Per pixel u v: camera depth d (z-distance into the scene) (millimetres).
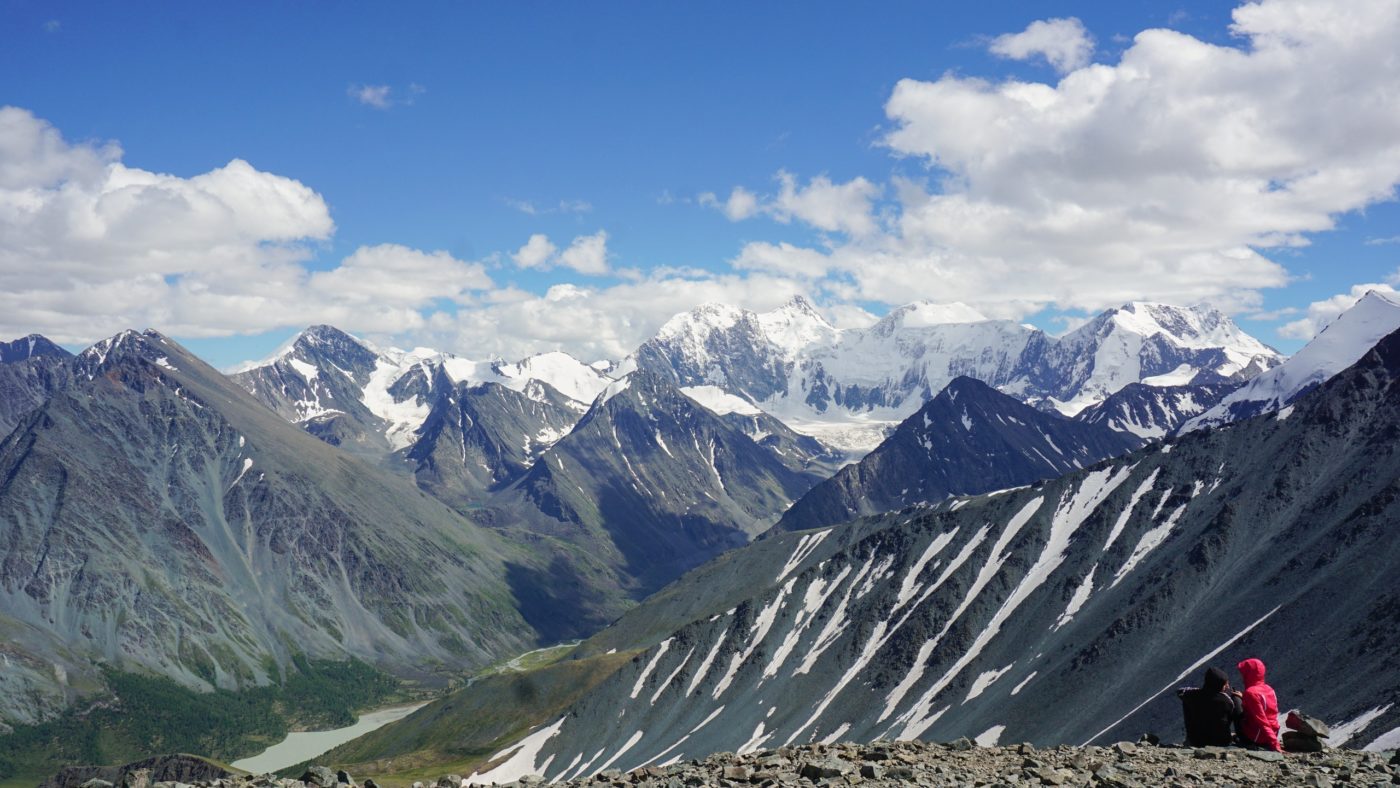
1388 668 157250
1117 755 39188
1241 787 33156
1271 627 191375
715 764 40781
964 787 33312
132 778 34406
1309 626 184875
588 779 40312
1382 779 33938
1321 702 160250
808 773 36469
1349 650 170375
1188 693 42594
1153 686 196250
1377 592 181500
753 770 38469
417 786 39094
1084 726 194125
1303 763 37406
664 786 36500
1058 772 35406
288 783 35750
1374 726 141375
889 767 36719
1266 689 41375
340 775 36875
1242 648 191125
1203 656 197125
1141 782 33688
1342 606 184250
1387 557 189750
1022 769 36438
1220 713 41438
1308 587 197000
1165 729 171750
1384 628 169250
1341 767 36344
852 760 39938
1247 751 39312
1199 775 34688
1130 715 185875
